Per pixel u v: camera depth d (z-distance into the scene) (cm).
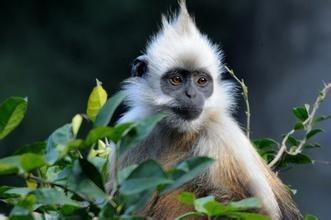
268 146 1410
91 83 5012
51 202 856
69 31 5138
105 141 1303
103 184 862
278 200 1304
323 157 4688
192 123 1368
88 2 5200
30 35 5116
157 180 816
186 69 1404
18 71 4825
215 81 1419
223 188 1287
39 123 4600
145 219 822
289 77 5281
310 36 5328
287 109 5181
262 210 1230
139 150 1392
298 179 4628
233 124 1370
